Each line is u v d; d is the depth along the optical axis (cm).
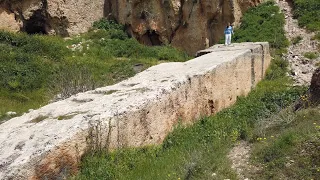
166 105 650
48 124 538
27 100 1089
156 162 546
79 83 975
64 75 1041
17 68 1225
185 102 709
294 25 1447
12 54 1305
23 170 443
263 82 1088
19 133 524
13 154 468
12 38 1446
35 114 591
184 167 508
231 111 831
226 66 874
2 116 909
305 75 1132
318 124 568
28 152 466
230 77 898
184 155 556
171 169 514
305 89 933
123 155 547
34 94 1127
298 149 503
